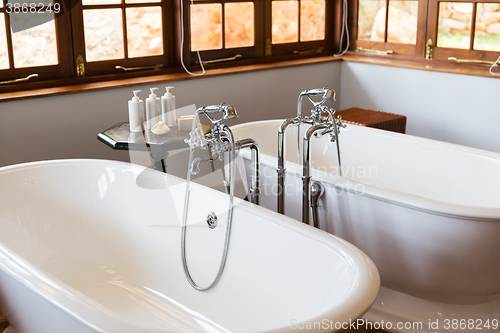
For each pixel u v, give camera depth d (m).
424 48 3.62
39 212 2.23
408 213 1.88
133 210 2.24
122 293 2.19
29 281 1.35
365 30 3.94
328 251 1.51
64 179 2.30
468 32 3.39
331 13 4.03
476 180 2.33
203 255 1.99
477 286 1.89
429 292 1.97
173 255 2.12
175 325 1.98
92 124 2.79
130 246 2.27
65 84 2.79
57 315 1.28
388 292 2.09
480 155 2.31
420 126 3.64
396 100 3.73
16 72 2.64
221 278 1.91
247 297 1.81
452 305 1.98
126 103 2.90
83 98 2.72
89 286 2.21
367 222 2.01
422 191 2.53
